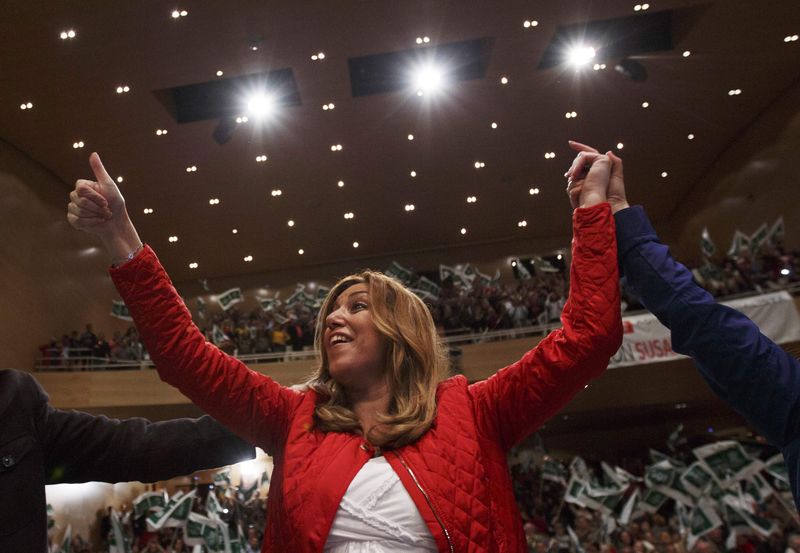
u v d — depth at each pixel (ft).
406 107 52.01
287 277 74.49
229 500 39.81
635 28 47.62
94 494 50.96
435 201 64.95
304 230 67.67
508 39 45.83
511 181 62.80
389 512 5.27
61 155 53.78
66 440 5.83
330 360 6.42
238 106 50.16
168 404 49.26
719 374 5.01
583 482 32.24
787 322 42.75
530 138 57.00
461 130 55.06
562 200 66.80
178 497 28.09
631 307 46.19
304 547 5.21
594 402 51.01
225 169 56.85
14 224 51.26
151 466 6.04
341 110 51.52
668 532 30.12
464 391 6.13
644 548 26.84
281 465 5.78
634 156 61.62
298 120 52.11
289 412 6.11
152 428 6.19
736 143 60.18
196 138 52.65
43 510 5.42
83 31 41.75
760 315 43.24
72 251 57.82
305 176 59.00
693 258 67.62
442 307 55.26
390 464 5.49
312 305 60.13
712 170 63.98
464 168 60.23
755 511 27.73
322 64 46.55
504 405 5.93
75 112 48.65
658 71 50.60
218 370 5.93
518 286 60.64
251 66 46.06
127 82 46.26
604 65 49.11
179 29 42.42
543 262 60.80
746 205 59.52
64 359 49.03
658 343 44.37
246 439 6.17
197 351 5.90
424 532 5.23
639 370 50.62
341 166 58.23
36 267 52.85
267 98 49.44
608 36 47.52
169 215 62.44
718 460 28.50
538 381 5.77
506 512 5.55
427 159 58.49
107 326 61.41
